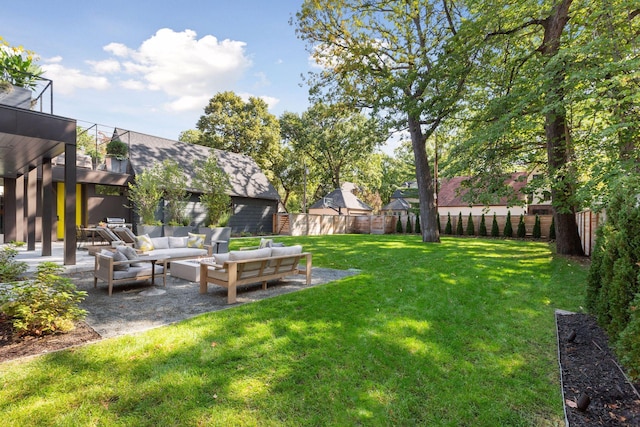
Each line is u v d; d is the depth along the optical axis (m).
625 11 8.19
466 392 3.02
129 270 6.15
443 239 17.16
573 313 5.06
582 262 9.09
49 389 2.76
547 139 10.10
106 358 3.31
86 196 14.71
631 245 3.57
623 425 2.45
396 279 7.07
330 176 34.69
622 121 7.21
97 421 2.44
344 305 5.23
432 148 25.84
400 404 2.83
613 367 3.30
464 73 10.69
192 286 6.61
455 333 4.28
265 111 30.39
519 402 2.87
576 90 7.68
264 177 23.50
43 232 9.46
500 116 9.66
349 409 2.73
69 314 4.03
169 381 2.96
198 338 3.88
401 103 12.66
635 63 6.33
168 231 11.98
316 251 11.70
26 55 8.34
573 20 9.85
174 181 13.66
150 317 4.64
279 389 2.95
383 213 33.78
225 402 2.73
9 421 2.38
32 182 11.08
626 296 3.49
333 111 15.97
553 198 9.85
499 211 23.36
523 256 10.25
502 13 9.64
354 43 13.12
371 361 3.49
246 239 16.81
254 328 4.22
